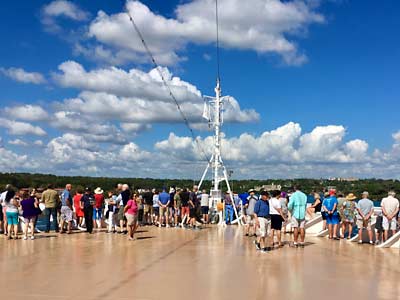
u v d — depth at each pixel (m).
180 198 23.02
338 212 18.77
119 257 12.95
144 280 9.74
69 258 12.65
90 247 15.04
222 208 25.72
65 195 19.27
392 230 17.09
